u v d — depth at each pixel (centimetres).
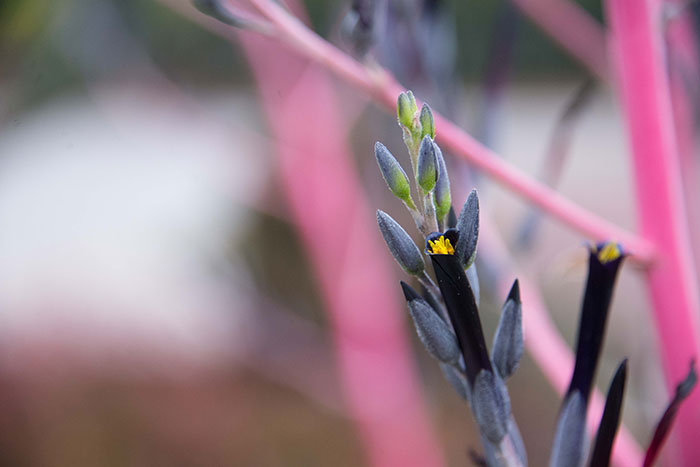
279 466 130
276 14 50
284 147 113
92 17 105
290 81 111
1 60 77
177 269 141
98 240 145
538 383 136
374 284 114
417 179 39
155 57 112
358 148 120
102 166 157
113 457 127
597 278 42
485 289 65
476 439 129
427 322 40
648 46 54
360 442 121
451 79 64
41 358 130
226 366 137
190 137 135
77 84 122
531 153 212
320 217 114
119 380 134
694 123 75
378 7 55
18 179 155
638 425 100
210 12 50
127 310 138
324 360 116
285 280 142
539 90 264
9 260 142
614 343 133
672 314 53
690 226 78
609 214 192
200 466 128
